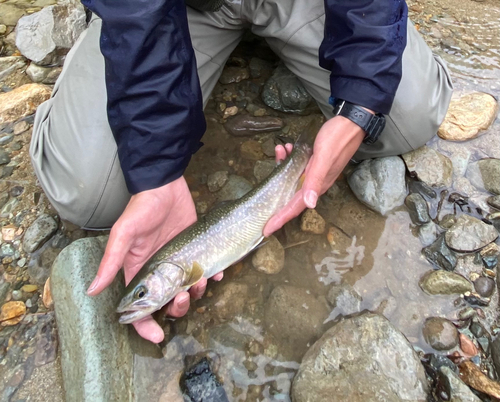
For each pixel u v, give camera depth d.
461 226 0.60
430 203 0.64
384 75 0.50
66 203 0.56
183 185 0.54
